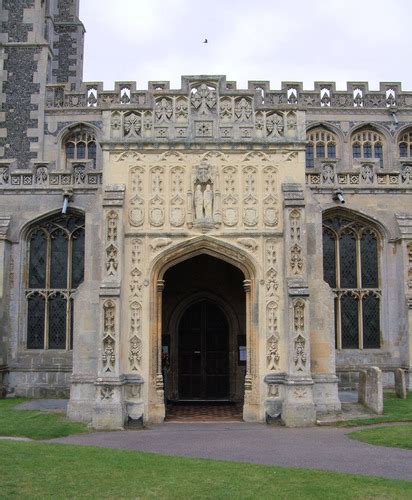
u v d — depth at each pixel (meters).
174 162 20.86
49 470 12.10
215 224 20.52
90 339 20.38
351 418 19.70
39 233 28.98
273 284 20.30
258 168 20.89
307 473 12.08
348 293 29.20
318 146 37.53
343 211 29.02
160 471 12.19
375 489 10.85
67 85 37.59
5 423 18.86
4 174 28.61
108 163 20.80
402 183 29.08
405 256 28.19
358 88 38.00
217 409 24.14
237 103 21.28
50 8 40.91
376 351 28.80
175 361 27.03
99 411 18.72
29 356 28.11
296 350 19.33
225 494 10.56
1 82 37.41
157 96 21.20
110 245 19.77
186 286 27.31
